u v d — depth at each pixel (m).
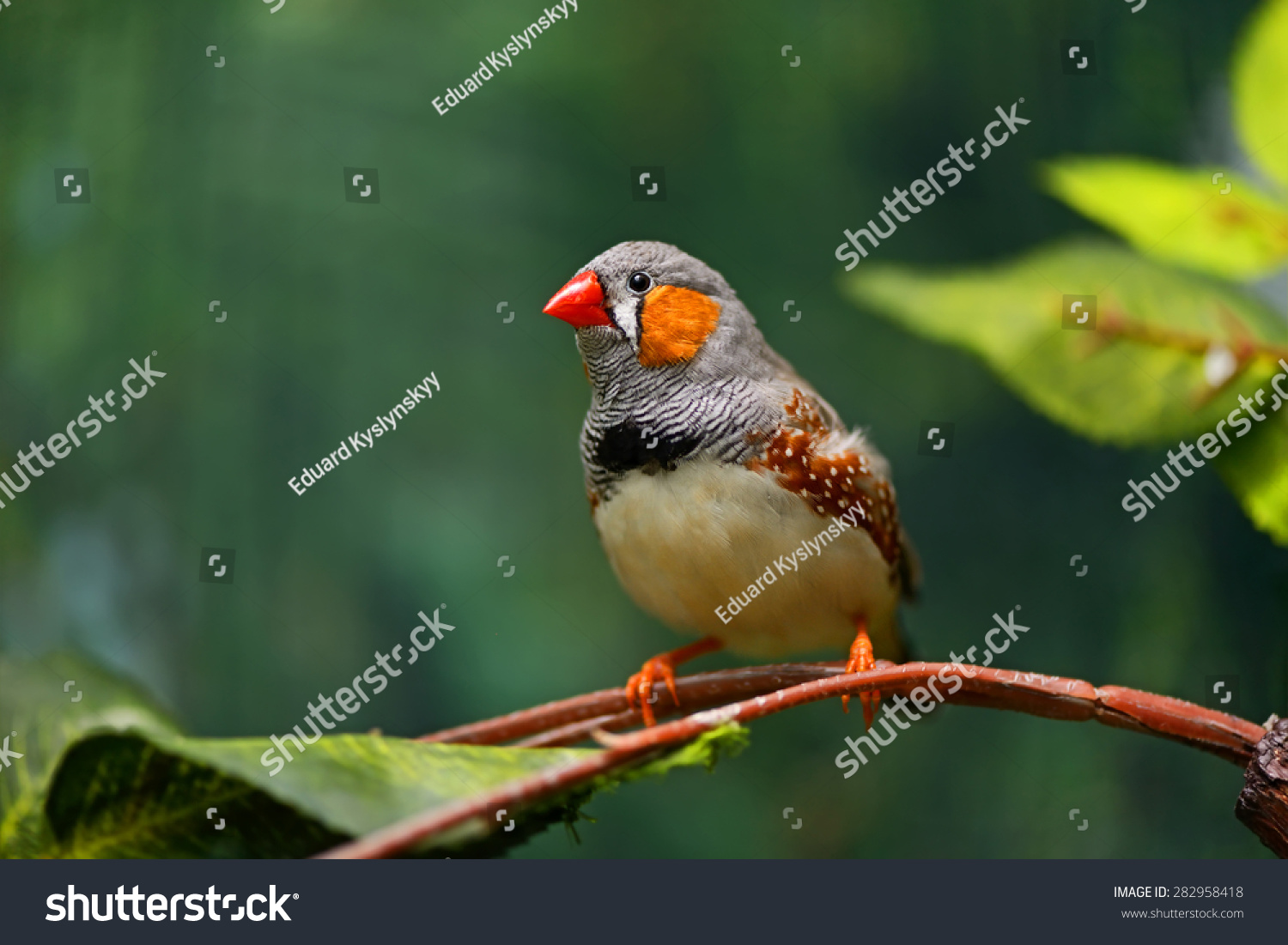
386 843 1.94
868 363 2.35
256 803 2.22
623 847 2.35
